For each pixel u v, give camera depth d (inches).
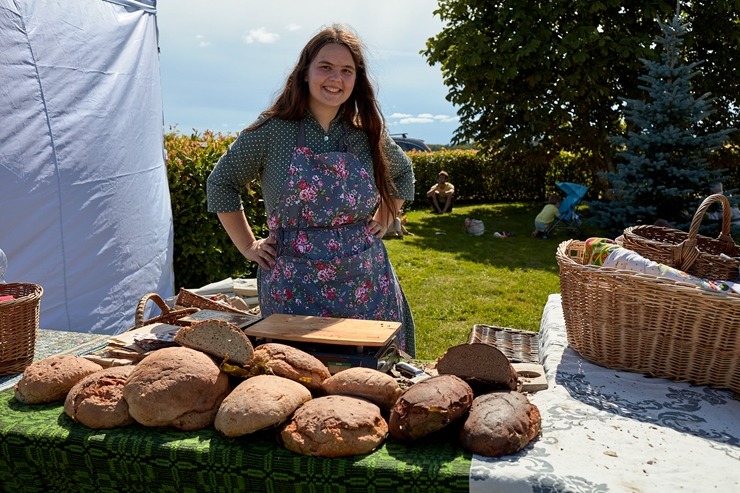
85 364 62.4
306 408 50.8
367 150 92.2
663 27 331.3
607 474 46.3
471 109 487.2
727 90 447.2
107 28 159.5
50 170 137.7
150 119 175.2
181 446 49.8
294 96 84.6
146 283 169.3
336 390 55.4
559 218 390.0
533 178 595.5
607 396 62.1
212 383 54.0
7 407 58.7
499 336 91.0
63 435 52.2
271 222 88.5
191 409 52.4
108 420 52.8
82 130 146.6
